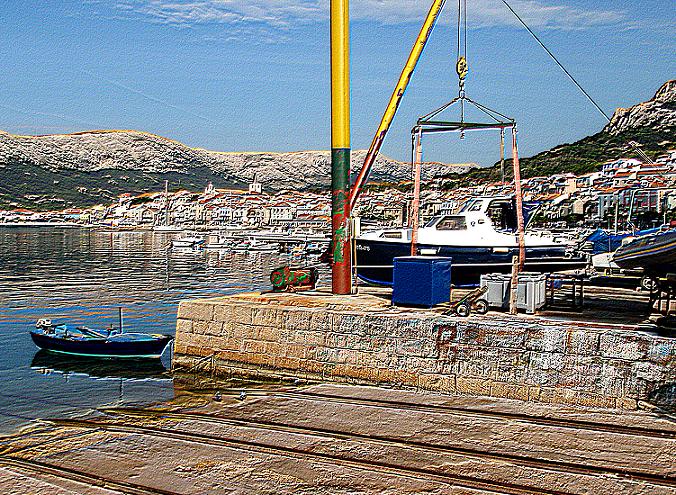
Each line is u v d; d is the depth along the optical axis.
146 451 9.91
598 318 13.96
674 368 11.37
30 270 60.84
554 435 10.30
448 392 13.22
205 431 10.82
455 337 13.24
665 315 13.45
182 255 87.50
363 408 11.96
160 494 8.41
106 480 8.87
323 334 14.67
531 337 12.52
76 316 31.41
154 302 37.22
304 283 18.22
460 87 17.16
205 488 8.57
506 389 12.70
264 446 10.03
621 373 11.78
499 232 22.38
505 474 8.84
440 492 8.31
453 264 21.36
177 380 16.47
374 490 8.41
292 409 11.95
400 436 10.39
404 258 15.33
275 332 15.28
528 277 15.07
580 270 24.44
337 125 17.33
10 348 22.31
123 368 19.20
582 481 8.59
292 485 8.61
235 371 15.80
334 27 17.02
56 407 15.05
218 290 45.34
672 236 13.78
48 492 8.49
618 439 10.09
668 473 8.82
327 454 9.64
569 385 12.18
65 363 19.98
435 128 17.97
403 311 14.62
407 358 13.69
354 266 18.09
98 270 61.97
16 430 13.25
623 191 102.69
